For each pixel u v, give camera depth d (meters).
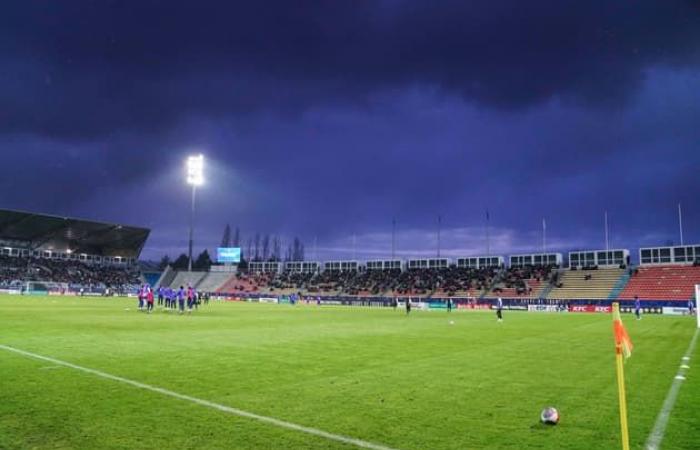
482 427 8.16
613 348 19.84
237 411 8.98
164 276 121.00
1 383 11.05
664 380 12.62
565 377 12.88
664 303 66.19
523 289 84.75
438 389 11.12
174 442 7.18
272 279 113.88
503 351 18.52
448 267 100.56
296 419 8.51
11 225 88.44
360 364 14.64
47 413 8.61
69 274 98.00
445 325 34.00
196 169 57.72
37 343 18.25
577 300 73.06
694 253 77.25
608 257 83.81
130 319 32.56
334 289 103.12
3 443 7.03
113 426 7.91
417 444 7.28
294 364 14.46
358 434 7.71
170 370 13.10
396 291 96.12
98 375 12.19
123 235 99.94
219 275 120.00
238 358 15.46
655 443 7.43
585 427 8.21
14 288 84.38
